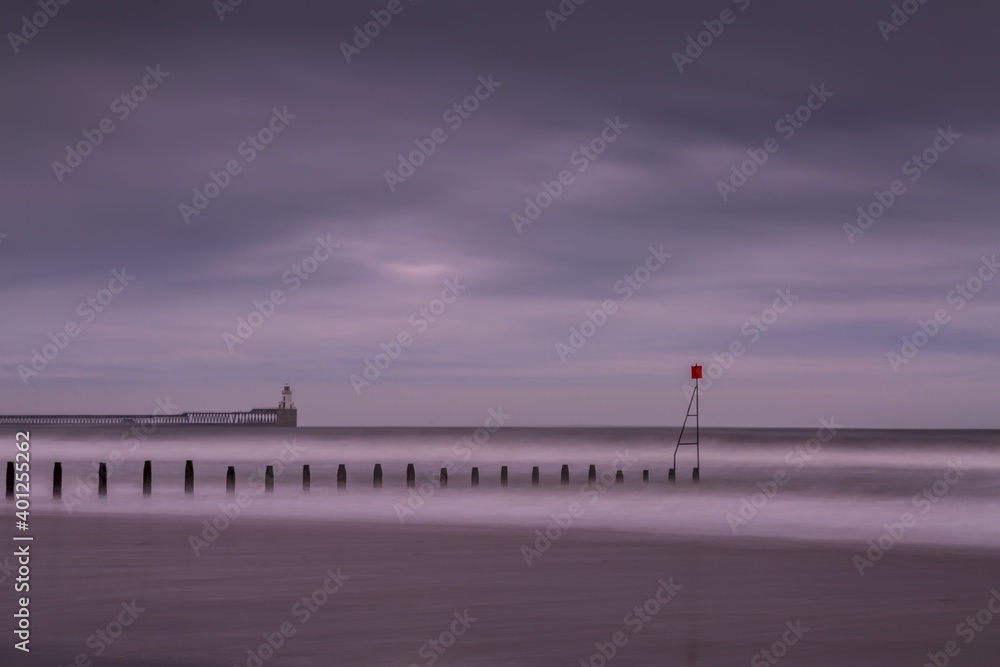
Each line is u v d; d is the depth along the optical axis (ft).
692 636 33.76
